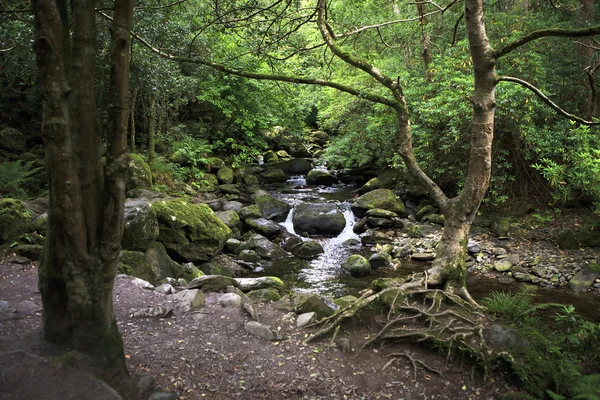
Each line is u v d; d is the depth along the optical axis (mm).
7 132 10289
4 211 5703
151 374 3139
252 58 10281
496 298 5062
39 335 3143
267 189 14898
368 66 5684
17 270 5242
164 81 9516
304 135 20125
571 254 8023
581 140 8258
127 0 2375
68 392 2389
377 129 11656
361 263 8188
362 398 3172
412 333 3986
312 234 10688
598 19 10375
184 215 7836
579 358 3773
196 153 13906
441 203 5238
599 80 9375
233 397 3018
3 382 2367
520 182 10453
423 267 8352
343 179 16000
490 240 9188
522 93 8664
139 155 11109
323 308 4727
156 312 4266
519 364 3537
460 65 9938
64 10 2771
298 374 3396
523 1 11984
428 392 3326
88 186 2508
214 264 7941
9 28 6547
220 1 6598
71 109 2463
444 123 10406
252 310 4438
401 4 12586
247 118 14859
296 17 6715
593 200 9164
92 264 2562
